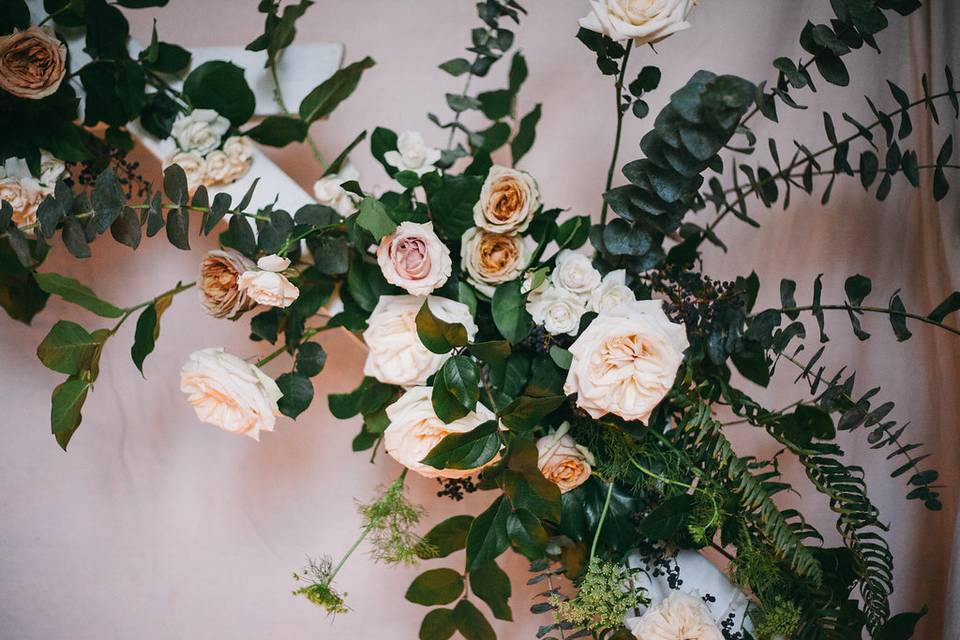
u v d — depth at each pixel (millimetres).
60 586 1682
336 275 1297
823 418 1153
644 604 1188
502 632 1554
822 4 1502
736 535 1188
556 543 1244
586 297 1189
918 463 1490
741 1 1536
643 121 1550
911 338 1491
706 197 1361
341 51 1390
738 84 987
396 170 1295
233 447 1640
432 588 1283
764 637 1206
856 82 1505
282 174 1351
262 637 1629
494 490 1566
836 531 1499
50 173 1383
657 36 1080
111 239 1658
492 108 1438
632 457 1193
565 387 1099
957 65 1334
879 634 1187
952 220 1335
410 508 1256
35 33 1264
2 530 1691
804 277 1523
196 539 1646
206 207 1217
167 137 1375
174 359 1652
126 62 1305
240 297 1178
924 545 1487
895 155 1213
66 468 1677
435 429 1107
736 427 1522
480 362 1189
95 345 1260
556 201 1575
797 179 1524
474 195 1189
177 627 1653
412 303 1171
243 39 1627
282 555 1623
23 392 1683
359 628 1600
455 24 1599
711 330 1226
